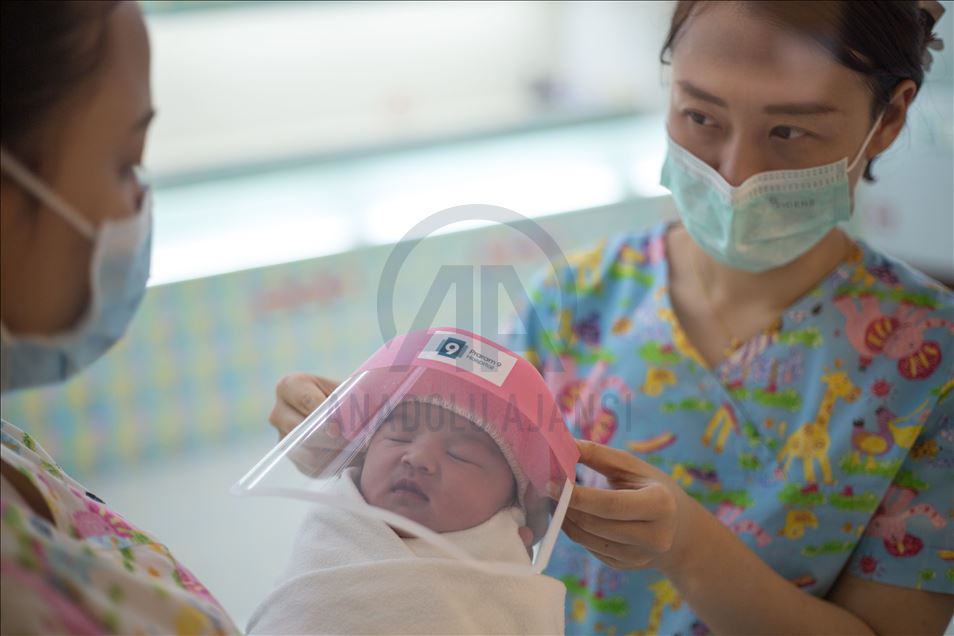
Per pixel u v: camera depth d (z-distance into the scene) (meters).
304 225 2.18
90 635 0.53
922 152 1.40
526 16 2.57
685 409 1.11
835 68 0.89
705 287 1.17
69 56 0.55
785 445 1.06
